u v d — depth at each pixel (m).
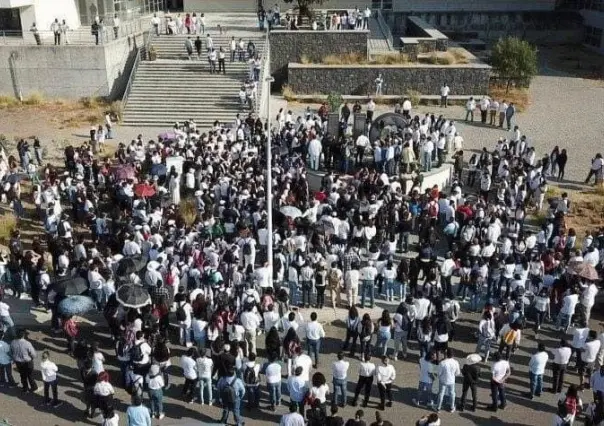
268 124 18.73
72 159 26.84
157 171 25.11
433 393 15.66
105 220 22.03
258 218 21.47
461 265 19.62
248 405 15.23
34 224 24.25
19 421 14.73
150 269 17.86
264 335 18.19
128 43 40.09
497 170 26.61
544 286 18.45
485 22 56.22
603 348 15.91
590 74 46.50
